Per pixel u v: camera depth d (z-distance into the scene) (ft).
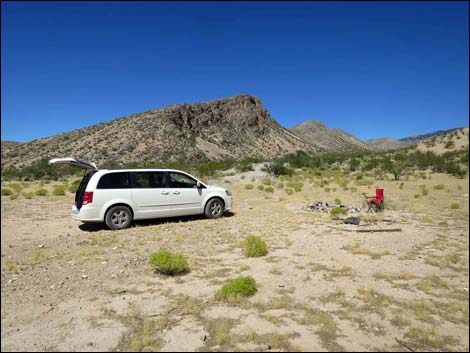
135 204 32.55
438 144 228.22
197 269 20.72
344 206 45.57
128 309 15.28
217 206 37.65
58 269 20.58
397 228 32.19
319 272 20.38
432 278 19.42
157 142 437.17
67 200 55.57
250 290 16.70
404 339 12.97
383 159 167.53
